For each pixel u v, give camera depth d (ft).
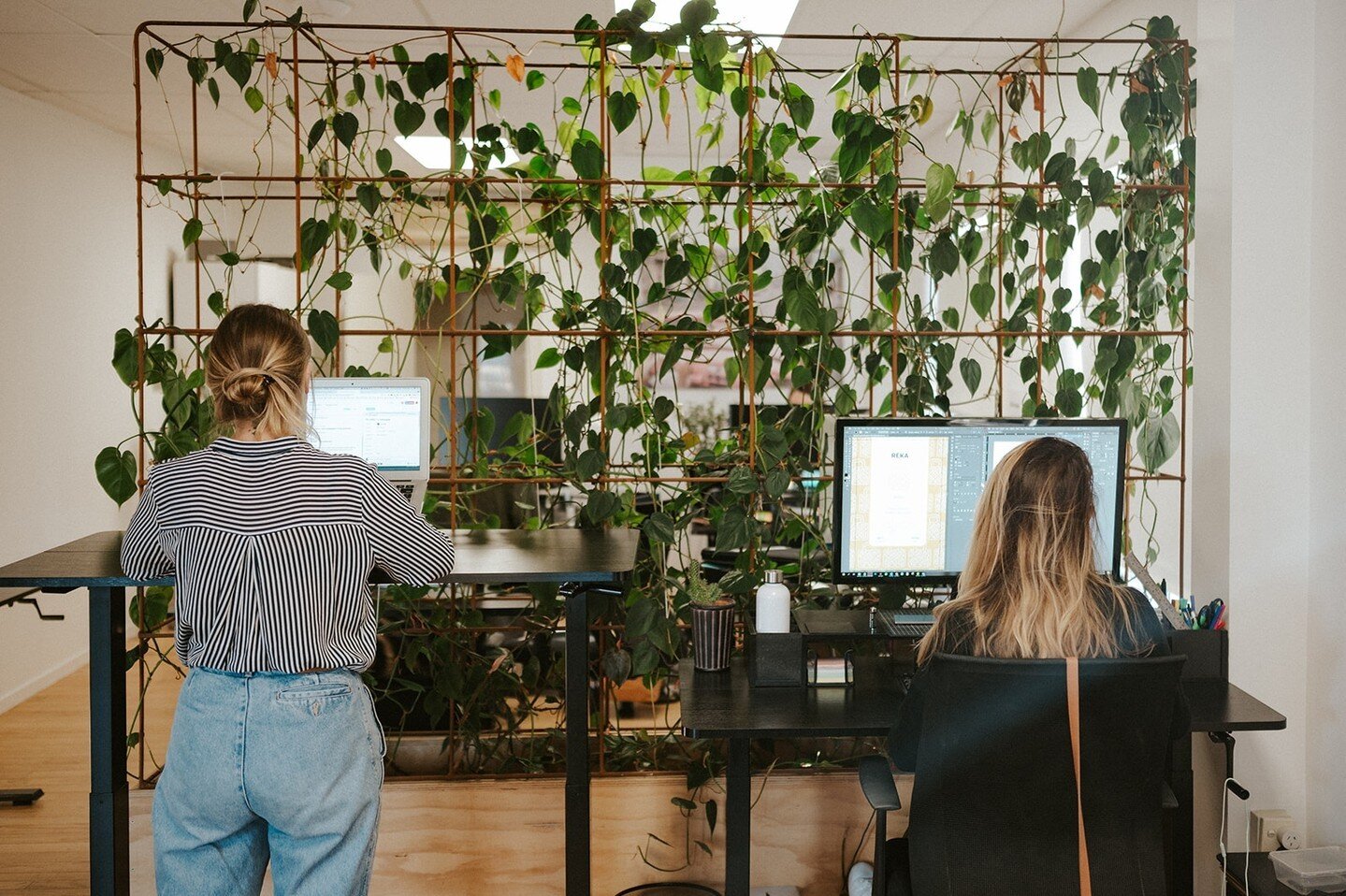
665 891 8.70
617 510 8.68
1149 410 9.64
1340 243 7.79
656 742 9.34
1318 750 8.15
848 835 8.73
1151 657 5.27
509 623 9.74
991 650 5.39
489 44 13.44
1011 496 5.56
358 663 5.55
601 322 8.80
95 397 17.89
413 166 21.45
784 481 8.48
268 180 8.68
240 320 5.69
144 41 13.46
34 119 16.03
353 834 5.52
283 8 12.31
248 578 5.24
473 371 9.17
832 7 12.51
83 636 17.38
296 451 5.48
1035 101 8.95
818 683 7.15
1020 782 5.02
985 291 9.44
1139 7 11.55
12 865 9.64
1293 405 8.18
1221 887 8.40
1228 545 8.21
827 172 8.93
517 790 8.70
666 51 8.44
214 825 5.39
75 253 17.26
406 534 5.66
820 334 8.69
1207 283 8.42
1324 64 7.95
